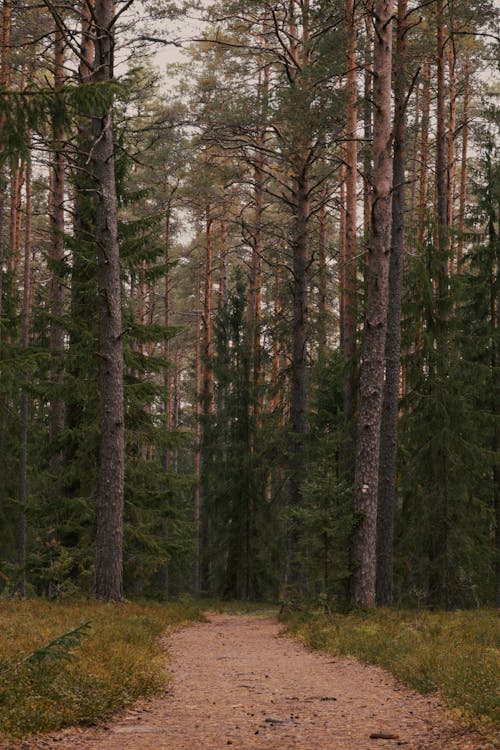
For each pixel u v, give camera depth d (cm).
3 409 2748
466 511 2345
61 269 2262
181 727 723
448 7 2416
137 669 977
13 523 2730
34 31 2619
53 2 2375
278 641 1631
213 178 3309
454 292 2352
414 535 2331
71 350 2156
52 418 2406
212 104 2836
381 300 1919
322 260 3394
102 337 1928
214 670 1145
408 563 2356
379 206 1925
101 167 1925
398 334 2173
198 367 5084
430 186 3288
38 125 1034
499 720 697
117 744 647
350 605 1864
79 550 2069
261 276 3950
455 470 2320
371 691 947
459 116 3647
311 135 2347
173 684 991
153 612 1875
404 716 780
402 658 1108
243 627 2030
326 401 2828
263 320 2908
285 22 2761
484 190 2614
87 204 2183
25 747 620
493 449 2544
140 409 2291
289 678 1069
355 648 1310
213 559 3597
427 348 2325
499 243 2600
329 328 3562
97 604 1789
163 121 2569
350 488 1934
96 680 841
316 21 2452
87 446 2162
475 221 2636
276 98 2338
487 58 3012
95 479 2166
